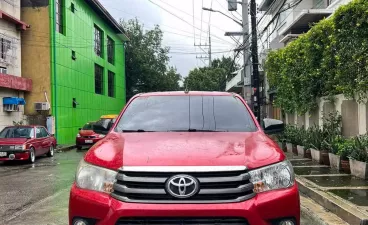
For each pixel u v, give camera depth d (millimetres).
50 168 13828
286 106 19750
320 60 14453
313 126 15664
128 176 3447
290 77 17719
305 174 9961
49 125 23016
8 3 21031
